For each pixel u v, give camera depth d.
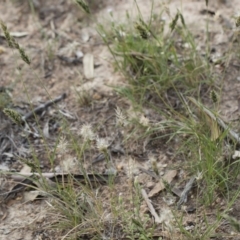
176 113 4.07
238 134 3.93
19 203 3.80
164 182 3.47
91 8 5.43
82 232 3.50
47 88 4.65
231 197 3.60
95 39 5.08
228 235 3.39
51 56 4.90
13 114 3.55
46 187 3.73
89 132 3.69
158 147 4.04
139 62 4.52
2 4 5.61
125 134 4.16
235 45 4.73
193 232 3.43
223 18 5.05
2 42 5.14
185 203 3.62
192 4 5.29
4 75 4.79
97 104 4.44
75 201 3.52
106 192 3.78
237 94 4.33
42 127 4.32
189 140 3.88
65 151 4.05
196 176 3.59
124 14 5.25
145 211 3.61
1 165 4.06
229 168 3.74
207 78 4.39
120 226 3.52
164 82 4.39
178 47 4.73
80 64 4.84
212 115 3.92
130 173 3.81
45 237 3.55
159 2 5.04
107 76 4.68
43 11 5.46
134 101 4.29
